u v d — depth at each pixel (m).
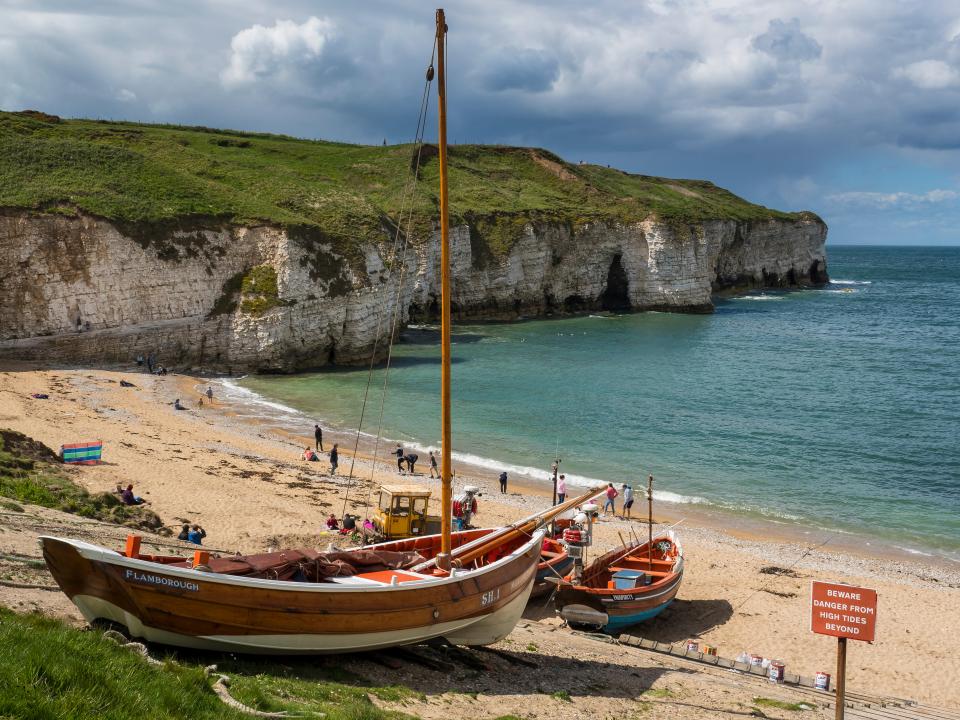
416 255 108.81
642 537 37.16
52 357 69.19
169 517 31.00
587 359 90.56
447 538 17.53
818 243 194.88
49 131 108.25
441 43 16.91
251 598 14.02
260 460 46.50
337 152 141.88
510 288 125.00
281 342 79.50
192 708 10.24
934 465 52.25
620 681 18.56
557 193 148.88
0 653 9.49
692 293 134.88
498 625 18.20
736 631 27.05
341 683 14.27
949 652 26.17
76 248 72.38
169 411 59.00
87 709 8.98
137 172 87.06
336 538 30.38
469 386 74.81
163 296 76.62
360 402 67.44
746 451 54.94
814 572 33.50
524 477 47.75
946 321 131.38
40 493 26.19
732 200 197.50
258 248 82.81
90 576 13.21
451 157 151.12
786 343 106.12
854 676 24.11
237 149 133.62
